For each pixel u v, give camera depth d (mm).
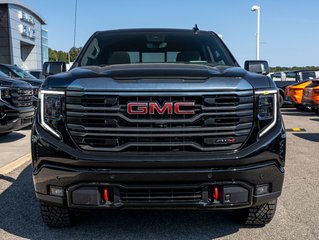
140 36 5105
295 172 6371
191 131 3273
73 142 3342
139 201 3303
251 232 3961
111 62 4629
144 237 3861
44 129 3432
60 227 4055
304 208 4637
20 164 6711
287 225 4125
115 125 3275
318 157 7559
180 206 3309
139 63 4258
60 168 3338
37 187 3502
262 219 3975
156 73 3334
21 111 8219
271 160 3434
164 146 3270
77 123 3330
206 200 3326
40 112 3486
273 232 3953
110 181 3271
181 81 3277
